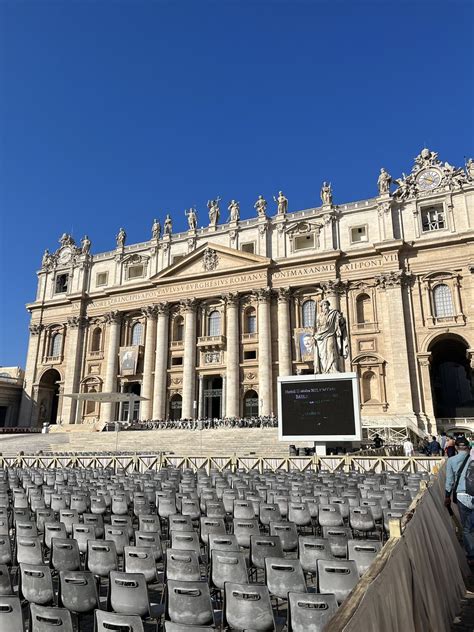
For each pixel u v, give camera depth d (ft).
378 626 12.42
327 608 17.99
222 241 195.11
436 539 24.54
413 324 158.40
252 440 123.85
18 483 63.46
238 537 33.60
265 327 174.91
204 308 190.80
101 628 17.42
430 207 168.25
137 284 203.00
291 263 177.68
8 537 30.19
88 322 215.10
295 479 59.31
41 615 18.30
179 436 135.44
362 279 168.76
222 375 179.11
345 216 177.99
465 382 202.69
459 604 24.54
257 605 19.98
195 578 25.30
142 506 45.29
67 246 232.73
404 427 140.87
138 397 147.33
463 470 32.50
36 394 214.69
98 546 27.84
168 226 208.74
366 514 36.94
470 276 154.71
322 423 89.10
